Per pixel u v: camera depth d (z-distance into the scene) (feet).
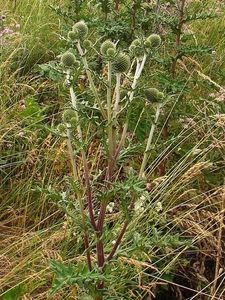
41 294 3.93
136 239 3.22
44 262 4.25
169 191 4.49
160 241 3.15
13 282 4.21
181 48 5.16
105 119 3.13
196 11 7.71
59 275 2.92
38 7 8.28
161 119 5.27
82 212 3.13
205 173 4.98
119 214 4.33
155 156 5.16
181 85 4.89
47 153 5.11
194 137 5.50
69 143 3.13
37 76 6.26
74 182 3.07
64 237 4.41
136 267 3.68
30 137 5.24
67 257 4.36
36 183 5.09
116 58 3.09
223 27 7.77
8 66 6.37
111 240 4.09
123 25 5.67
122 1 6.02
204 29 7.68
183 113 5.30
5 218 5.03
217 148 5.40
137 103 5.11
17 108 5.87
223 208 4.34
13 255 4.39
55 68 3.34
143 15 5.78
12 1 8.43
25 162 5.19
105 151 3.11
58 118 5.82
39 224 4.63
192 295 4.48
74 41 3.25
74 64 3.24
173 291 4.44
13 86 6.03
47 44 7.32
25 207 4.76
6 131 5.57
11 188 5.09
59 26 7.45
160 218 4.26
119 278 3.34
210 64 6.76
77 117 3.08
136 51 3.31
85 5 6.29
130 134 5.23
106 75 5.42
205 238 4.48
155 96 3.23
